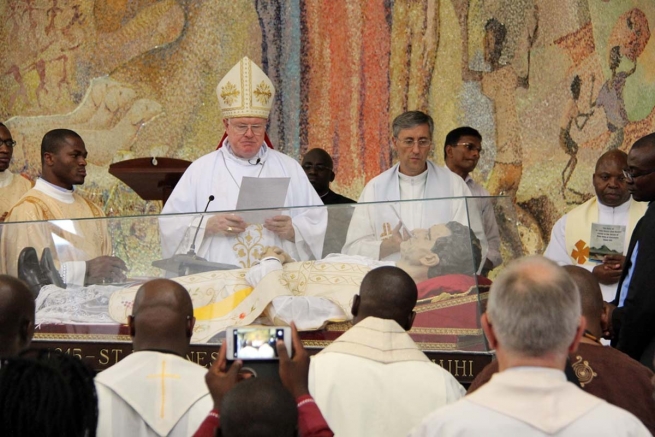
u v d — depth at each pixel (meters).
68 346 5.70
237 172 8.23
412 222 5.61
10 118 11.88
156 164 9.22
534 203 11.22
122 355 5.67
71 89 11.86
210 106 11.80
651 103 11.02
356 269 5.61
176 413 4.06
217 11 11.84
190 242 5.75
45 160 8.47
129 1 11.88
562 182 11.16
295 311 5.55
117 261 5.77
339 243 5.68
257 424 3.13
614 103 11.09
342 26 11.67
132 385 4.08
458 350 5.46
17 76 11.90
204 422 3.44
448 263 5.56
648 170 6.57
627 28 11.09
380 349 4.45
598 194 9.05
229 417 3.15
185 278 5.74
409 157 8.81
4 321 4.32
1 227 5.79
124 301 5.70
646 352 5.96
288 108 11.72
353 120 11.63
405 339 4.50
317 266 5.67
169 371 4.12
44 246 5.77
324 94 11.69
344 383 4.39
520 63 11.38
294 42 11.73
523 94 11.35
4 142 9.70
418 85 11.58
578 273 4.76
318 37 11.71
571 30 11.22
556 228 9.32
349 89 11.64
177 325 4.23
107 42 11.88
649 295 5.88
